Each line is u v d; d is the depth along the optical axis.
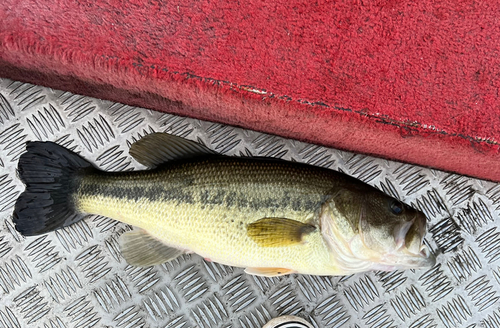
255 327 0.43
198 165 0.36
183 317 0.43
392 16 0.38
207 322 0.43
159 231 0.37
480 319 0.43
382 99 0.39
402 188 0.44
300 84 0.38
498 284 0.44
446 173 0.44
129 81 0.39
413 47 0.39
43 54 0.38
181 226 0.36
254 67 0.38
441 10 0.38
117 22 0.38
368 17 0.38
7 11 0.37
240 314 0.43
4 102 0.43
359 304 0.43
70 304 0.43
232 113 0.41
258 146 0.44
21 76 0.42
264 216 0.36
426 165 0.44
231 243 0.36
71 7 0.37
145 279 0.43
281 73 0.38
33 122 0.44
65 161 0.39
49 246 0.43
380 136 0.40
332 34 0.38
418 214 0.37
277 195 0.36
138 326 0.43
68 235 0.43
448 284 0.44
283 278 0.43
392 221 0.36
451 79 0.39
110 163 0.44
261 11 0.38
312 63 0.38
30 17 0.37
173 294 0.43
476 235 0.44
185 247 0.37
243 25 0.38
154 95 0.41
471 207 0.44
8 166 0.43
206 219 0.36
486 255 0.44
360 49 0.39
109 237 0.43
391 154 0.43
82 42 0.37
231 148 0.44
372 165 0.44
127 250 0.38
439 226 0.44
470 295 0.44
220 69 0.38
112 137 0.44
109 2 0.37
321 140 0.43
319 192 0.36
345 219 0.36
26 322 0.42
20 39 0.37
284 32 0.38
